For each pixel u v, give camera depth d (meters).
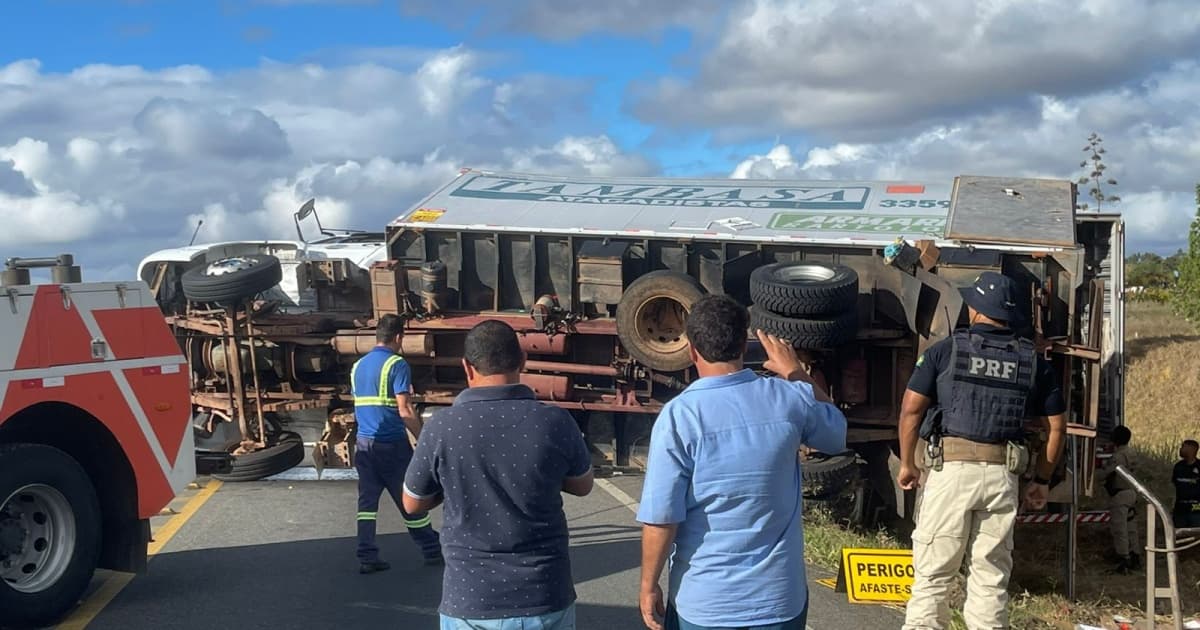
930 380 5.18
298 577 6.89
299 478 10.22
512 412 3.57
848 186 10.92
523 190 11.31
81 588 5.98
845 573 6.57
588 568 7.16
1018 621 6.93
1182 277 24.48
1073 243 8.31
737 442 3.33
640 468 10.23
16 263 5.98
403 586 6.68
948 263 8.34
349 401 10.54
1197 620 7.19
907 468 5.37
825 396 3.72
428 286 10.05
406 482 3.64
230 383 10.30
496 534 3.47
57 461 5.85
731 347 3.45
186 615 6.11
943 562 5.12
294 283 11.20
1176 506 9.94
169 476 6.59
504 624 3.43
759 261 9.41
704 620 3.31
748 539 3.32
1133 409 18.14
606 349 10.08
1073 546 7.97
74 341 6.03
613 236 9.83
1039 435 7.75
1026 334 5.31
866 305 9.05
